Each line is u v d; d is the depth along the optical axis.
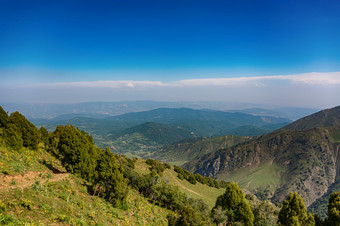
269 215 39.78
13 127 38.38
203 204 49.22
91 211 26.08
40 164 34.34
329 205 38.56
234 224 35.59
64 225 19.67
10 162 27.41
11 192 20.39
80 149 38.25
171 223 32.94
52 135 53.94
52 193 24.73
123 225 28.00
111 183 34.12
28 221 17.22
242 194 39.66
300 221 37.31
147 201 49.84
